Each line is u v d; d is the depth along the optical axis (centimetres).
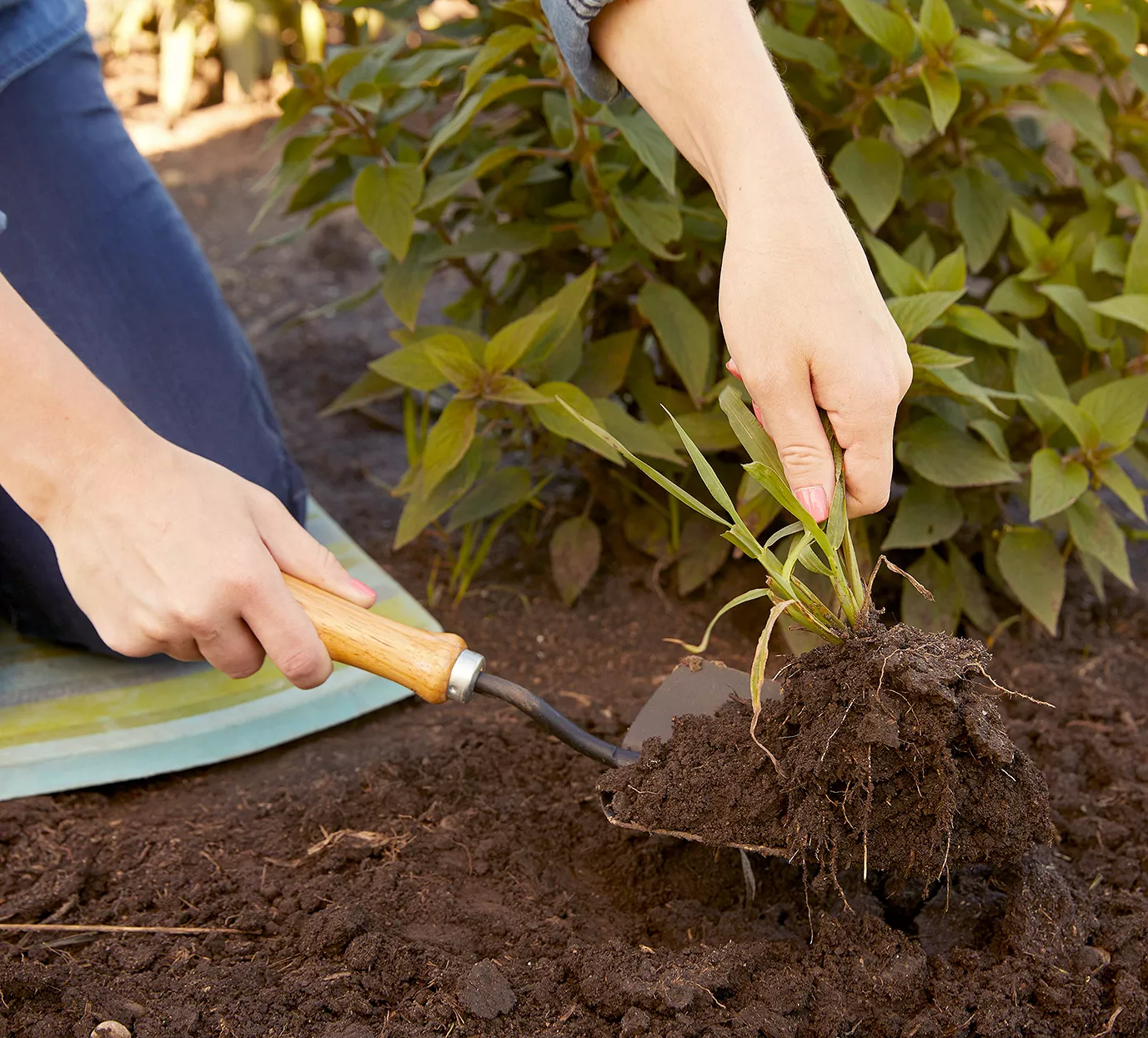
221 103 456
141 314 188
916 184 211
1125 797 159
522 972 129
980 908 135
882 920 130
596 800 160
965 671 122
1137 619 210
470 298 226
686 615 212
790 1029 119
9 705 179
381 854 150
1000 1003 123
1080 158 230
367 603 129
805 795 124
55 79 185
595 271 202
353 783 166
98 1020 120
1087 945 133
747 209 120
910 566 211
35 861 148
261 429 199
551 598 220
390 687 190
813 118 210
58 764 167
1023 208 211
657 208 187
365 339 307
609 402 188
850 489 125
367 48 188
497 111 242
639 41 129
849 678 122
